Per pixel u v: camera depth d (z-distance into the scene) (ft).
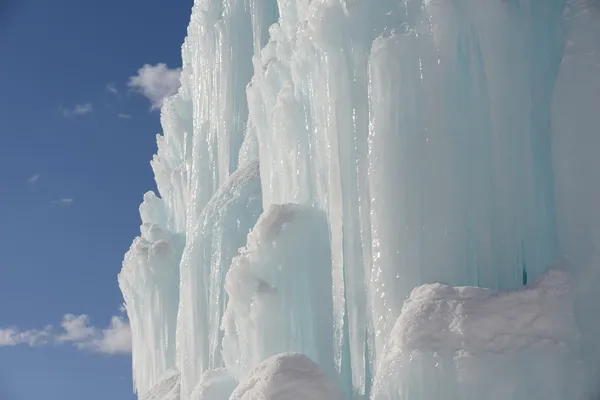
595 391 33.83
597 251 35.70
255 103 52.85
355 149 39.91
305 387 37.52
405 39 37.70
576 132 37.11
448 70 37.27
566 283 34.40
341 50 40.65
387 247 36.73
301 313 44.34
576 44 38.04
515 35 37.19
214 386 48.75
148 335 77.77
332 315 43.19
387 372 33.42
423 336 33.14
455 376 32.27
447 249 36.01
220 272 57.82
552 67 38.75
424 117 37.14
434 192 36.55
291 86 47.50
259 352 44.62
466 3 37.09
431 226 36.29
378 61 37.93
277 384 37.50
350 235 39.99
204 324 59.16
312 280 44.04
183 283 61.26
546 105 38.32
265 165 52.24
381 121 37.76
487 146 37.11
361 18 39.99
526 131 37.04
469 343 32.53
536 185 37.65
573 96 37.47
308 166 45.50
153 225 81.30
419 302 34.19
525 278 36.73
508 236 36.24
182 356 60.75
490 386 32.01
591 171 36.60
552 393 32.27
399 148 37.24
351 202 40.14
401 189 36.86
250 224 58.34
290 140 46.32
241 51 73.61
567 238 36.45
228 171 71.87
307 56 44.32
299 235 44.34
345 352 40.88
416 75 37.45
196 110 79.10
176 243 80.12
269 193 51.47
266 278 45.42
